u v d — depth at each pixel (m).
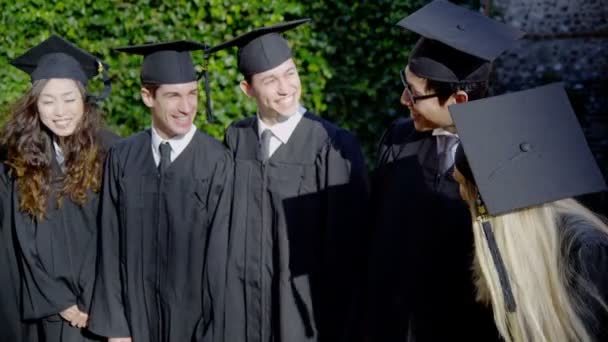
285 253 2.85
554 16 5.25
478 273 2.03
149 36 5.36
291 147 2.91
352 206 2.82
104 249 2.98
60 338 3.08
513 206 1.84
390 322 2.53
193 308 2.91
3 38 5.40
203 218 2.91
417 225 2.46
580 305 1.78
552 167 1.89
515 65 5.35
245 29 5.28
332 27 5.22
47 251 2.98
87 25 5.38
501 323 1.85
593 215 1.91
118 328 2.95
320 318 2.86
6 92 5.44
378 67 5.24
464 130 1.94
